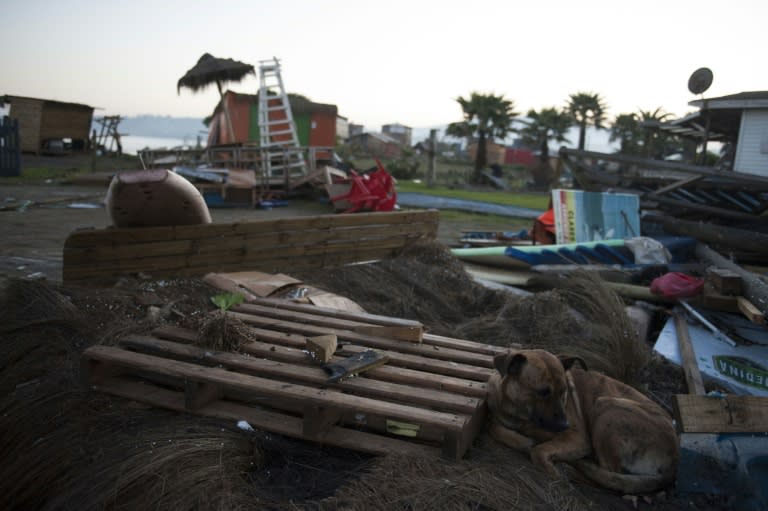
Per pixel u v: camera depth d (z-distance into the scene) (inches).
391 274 280.1
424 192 1096.2
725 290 242.5
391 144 2608.3
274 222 260.2
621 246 315.0
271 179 757.9
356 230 290.8
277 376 143.1
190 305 206.4
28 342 167.2
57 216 476.7
